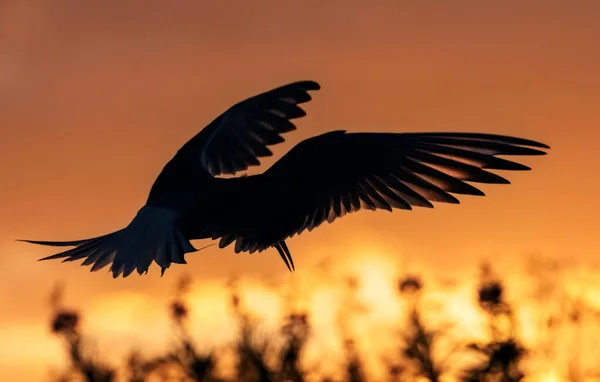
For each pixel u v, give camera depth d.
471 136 7.89
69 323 16.12
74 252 6.82
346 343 16.69
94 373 15.97
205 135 6.96
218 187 6.86
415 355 16.20
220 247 6.83
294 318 16.80
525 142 7.75
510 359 15.83
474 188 7.79
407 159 7.86
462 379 16.03
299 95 6.61
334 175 7.66
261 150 6.82
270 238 7.01
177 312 16.62
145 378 16.23
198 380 16.36
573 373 16.12
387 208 7.71
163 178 6.95
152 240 6.61
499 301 16.08
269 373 16.58
